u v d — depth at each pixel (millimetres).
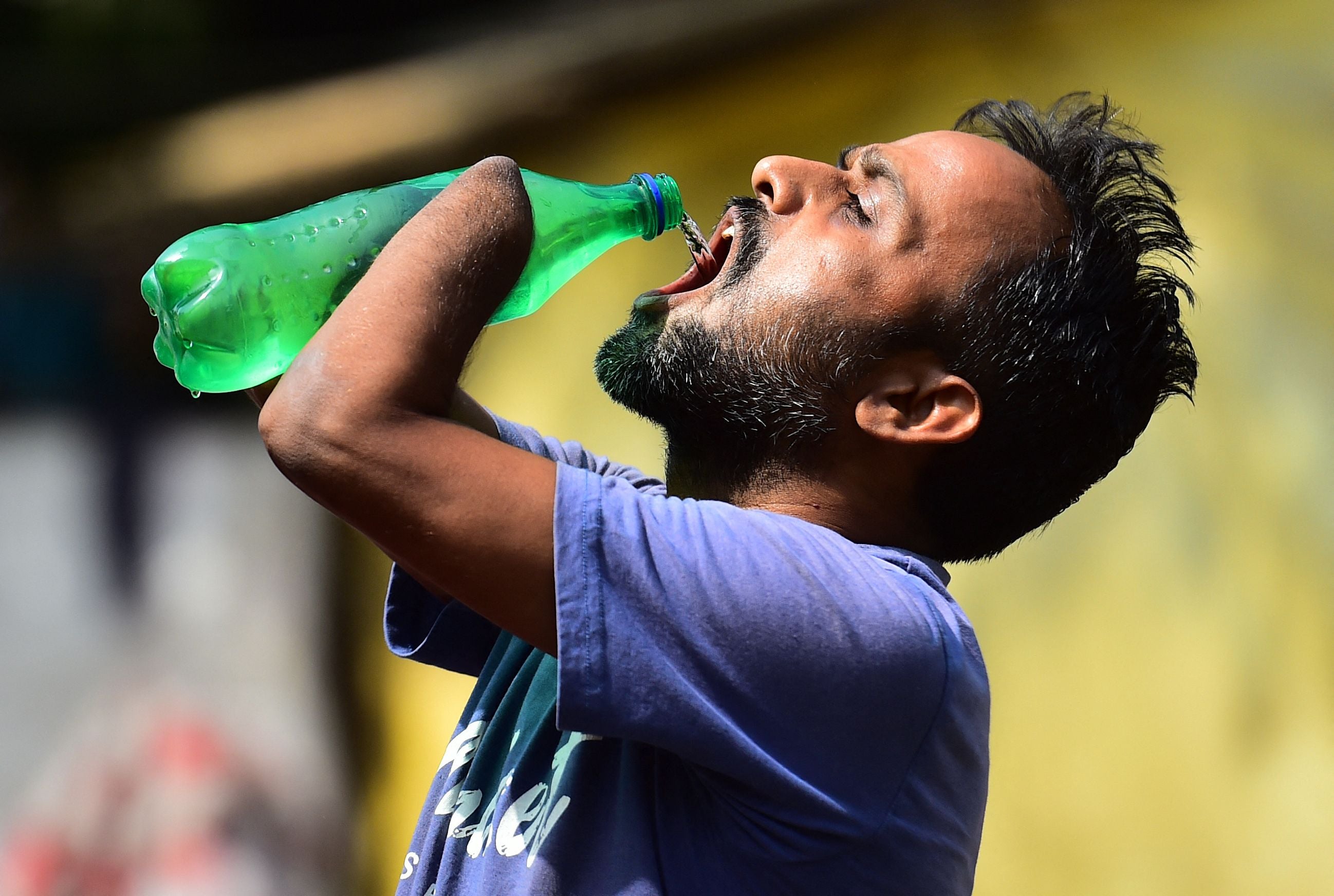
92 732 9250
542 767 3547
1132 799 9867
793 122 11594
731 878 3305
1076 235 4133
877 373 3939
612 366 4074
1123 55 11086
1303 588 9656
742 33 11266
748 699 3211
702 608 3188
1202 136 10688
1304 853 9320
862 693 3275
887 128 11289
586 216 4160
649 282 11883
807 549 3365
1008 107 4422
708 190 11711
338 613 11062
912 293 3932
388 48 12844
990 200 4035
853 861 3340
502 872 3398
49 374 11445
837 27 11219
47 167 12641
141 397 11328
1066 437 4082
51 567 10289
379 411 3160
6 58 13664
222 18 14250
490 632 4191
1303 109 10547
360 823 10797
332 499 3158
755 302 3969
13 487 10500
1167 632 9945
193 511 10641
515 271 3537
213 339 3648
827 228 4047
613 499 3240
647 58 11406
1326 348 9914
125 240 12312
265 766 9492
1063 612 10297
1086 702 10078
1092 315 4082
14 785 9125
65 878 8625
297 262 3781
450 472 3158
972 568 10656
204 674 10039
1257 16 10945
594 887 3297
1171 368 4305
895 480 3994
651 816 3369
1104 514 10328
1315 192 10305
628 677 3137
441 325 3312
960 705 3482
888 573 3512
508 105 11641
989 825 10211
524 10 12781
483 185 3557
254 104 12633
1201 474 10078
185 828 8750
